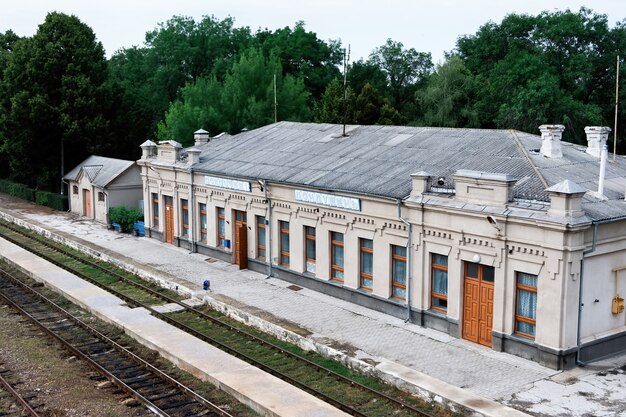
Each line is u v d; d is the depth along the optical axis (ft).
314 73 268.00
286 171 102.27
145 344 76.89
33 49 183.93
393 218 82.28
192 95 192.95
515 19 223.92
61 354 74.95
